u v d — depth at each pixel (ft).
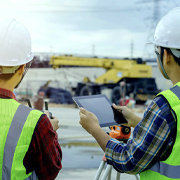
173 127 4.39
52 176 5.05
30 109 4.92
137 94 74.90
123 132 7.95
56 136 5.19
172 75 4.87
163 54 4.90
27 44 5.29
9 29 5.17
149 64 76.38
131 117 6.43
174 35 4.76
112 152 4.89
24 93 81.97
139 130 4.57
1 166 4.60
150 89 74.74
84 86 78.43
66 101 79.56
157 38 4.95
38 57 80.48
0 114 4.76
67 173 15.81
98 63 75.36
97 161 18.74
